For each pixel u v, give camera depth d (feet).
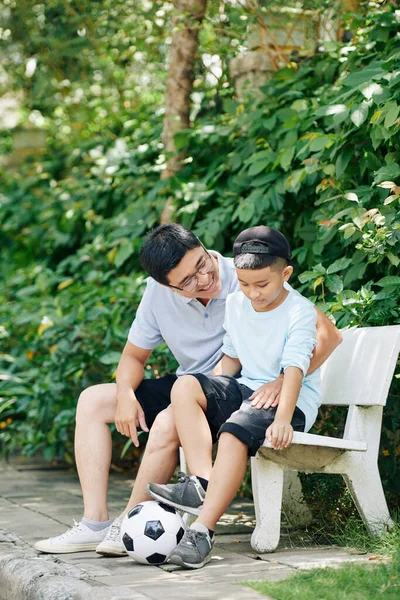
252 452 9.89
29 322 21.53
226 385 10.71
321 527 11.61
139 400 11.51
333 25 16.75
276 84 16.58
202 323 11.53
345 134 13.25
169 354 15.96
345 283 13.17
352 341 11.40
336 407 13.43
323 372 11.57
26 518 13.35
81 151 25.61
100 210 22.79
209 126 17.92
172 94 18.93
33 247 26.07
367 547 10.34
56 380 18.47
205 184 17.49
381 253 12.09
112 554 10.46
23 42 25.70
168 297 11.53
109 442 11.28
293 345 10.32
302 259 14.73
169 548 9.87
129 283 18.10
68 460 18.95
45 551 10.74
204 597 8.21
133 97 25.23
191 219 17.22
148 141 21.42
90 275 19.61
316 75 16.22
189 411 10.31
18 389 19.42
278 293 10.49
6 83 28.81
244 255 10.20
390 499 12.60
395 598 7.95
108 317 17.89
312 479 12.27
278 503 10.45
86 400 11.35
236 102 17.42
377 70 13.37
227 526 12.44
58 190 25.08
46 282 21.76
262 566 9.70
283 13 17.22
